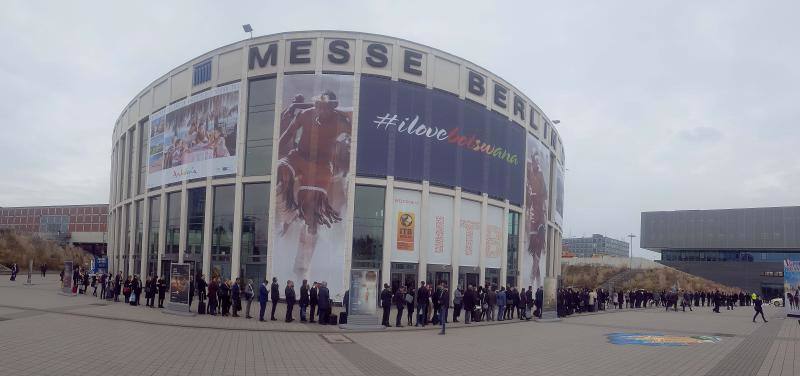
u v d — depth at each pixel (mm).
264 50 37531
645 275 104125
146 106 47281
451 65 40156
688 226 129000
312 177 35844
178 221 41375
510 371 14039
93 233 111625
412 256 37375
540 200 50594
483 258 41594
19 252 90375
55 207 121750
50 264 92500
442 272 38938
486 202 42031
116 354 14211
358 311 23625
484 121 42188
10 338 16031
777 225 120500
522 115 46875
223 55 39188
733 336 24703
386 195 36688
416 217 37781
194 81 41031
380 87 37188
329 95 36469
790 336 25203
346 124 36375
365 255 36094
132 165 50312
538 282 50000
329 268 35312
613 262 109125
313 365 13969
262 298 24562
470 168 40906
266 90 37719
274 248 35594
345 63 36781
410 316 25266
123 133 53344
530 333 23594
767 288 119500
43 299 31391
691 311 51000
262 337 19062
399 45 37969
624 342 21156
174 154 42031
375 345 18172
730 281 123000
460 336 21641
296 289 35125
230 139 37938
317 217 35594
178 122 42000
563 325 28562
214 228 38344
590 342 20844
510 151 45156
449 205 39719
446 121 39531
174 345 16312
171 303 26188
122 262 50750
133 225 48094
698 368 15141
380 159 36750
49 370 11797
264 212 36625
